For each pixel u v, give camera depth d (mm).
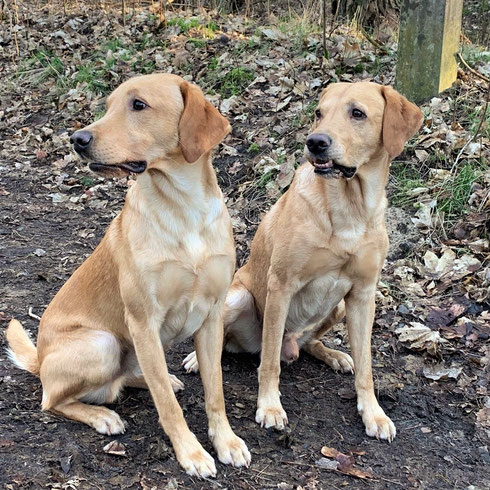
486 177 2254
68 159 3010
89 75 3609
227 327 1726
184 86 1347
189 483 1307
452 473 1378
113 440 1399
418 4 2516
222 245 1383
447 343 1752
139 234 1344
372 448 1438
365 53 3260
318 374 1707
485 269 1956
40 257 2262
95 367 1424
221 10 4543
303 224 1494
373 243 1493
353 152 1463
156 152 1327
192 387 1626
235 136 2809
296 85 3027
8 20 4637
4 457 1330
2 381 1594
